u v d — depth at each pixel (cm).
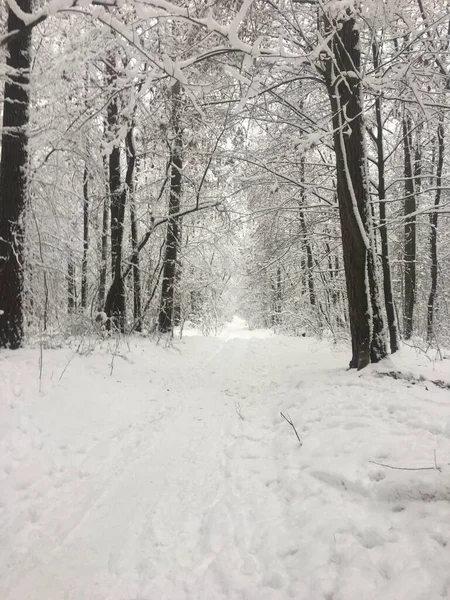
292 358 1062
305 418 520
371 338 699
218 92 879
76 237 1034
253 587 265
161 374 846
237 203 1219
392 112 902
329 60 666
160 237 1443
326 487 359
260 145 1099
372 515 307
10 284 680
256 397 733
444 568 242
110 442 497
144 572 282
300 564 274
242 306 3216
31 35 677
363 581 245
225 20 642
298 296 1934
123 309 1102
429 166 1370
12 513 348
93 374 690
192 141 973
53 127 704
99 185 930
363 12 590
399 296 1919
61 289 985
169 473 428
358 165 719
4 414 467
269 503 361
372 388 582
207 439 527
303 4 767
